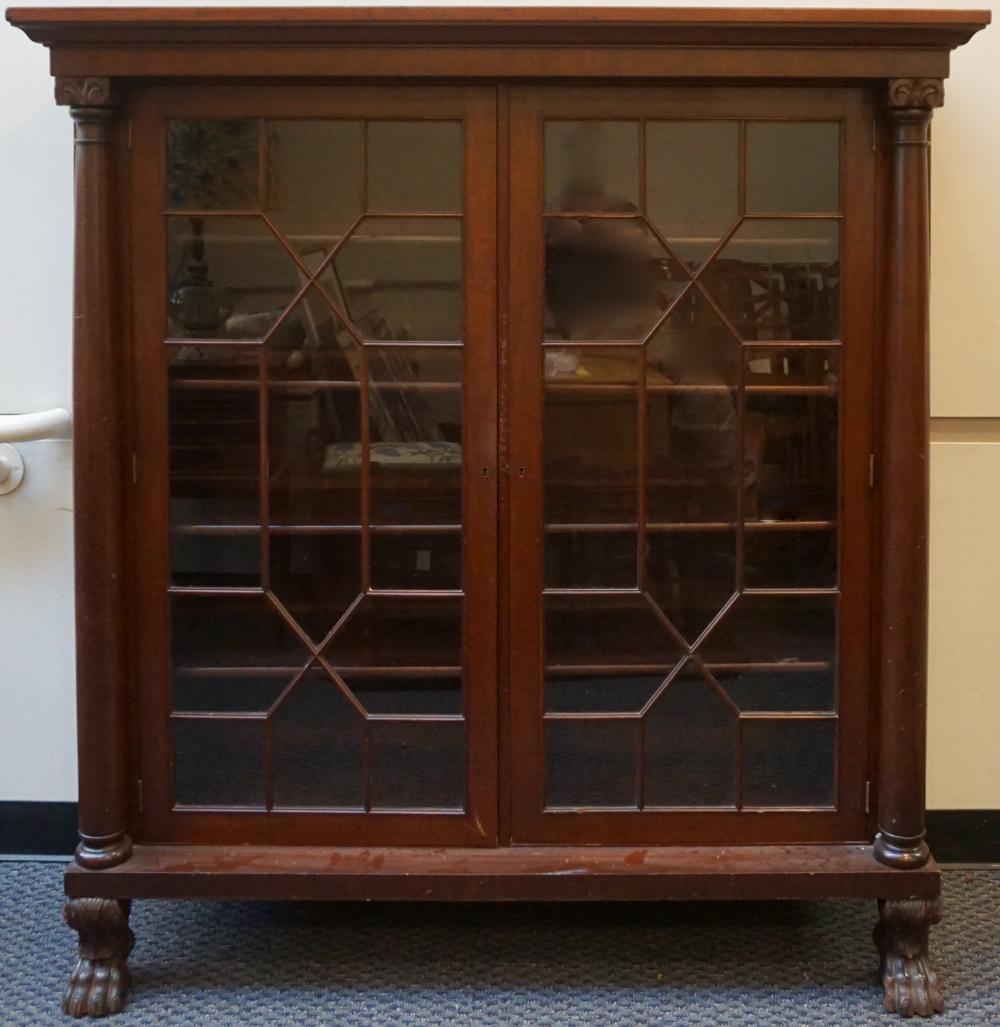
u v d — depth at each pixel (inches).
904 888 57.9
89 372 57.3
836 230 58.1
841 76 55.8
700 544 59.3
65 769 75.3
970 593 73.6
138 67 55.7
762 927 67.7
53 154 71.9
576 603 59.3
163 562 59.4
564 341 58.3
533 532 58.9
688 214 58.0
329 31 54.9
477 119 57.2
